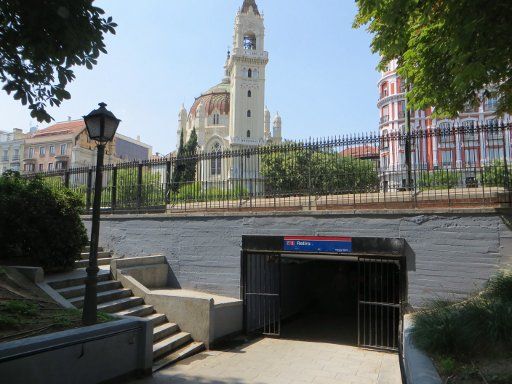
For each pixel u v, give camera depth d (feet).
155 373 21.89
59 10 16.42
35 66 17.89
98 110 20.61
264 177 34.14
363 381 21.70
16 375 14.52
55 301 23.26
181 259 35.68
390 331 35.27
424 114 96.73
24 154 223.10
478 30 16.21
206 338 27.61
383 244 27.84
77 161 203.62
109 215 39.75
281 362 25.18
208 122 263.49
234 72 253.03
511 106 22.70
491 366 12.98
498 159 26.20
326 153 32.17
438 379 11.78
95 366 17.95
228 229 33.99
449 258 26.07
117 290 29.37
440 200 27.50
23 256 30.55
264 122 258.57
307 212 30.99
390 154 30.48
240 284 33.01
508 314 14.46
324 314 49.85
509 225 24.67
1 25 16.92
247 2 261.65
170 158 38.75
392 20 18.24
